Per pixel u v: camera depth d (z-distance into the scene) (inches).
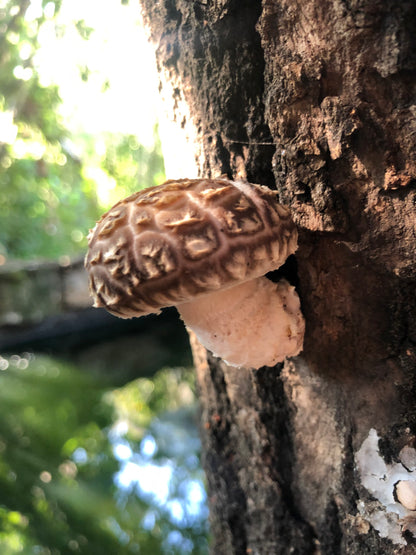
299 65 6.6
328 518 8.6
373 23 5.9
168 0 7.8
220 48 7.4
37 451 15.5
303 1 6.3
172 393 26.1
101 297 6.5
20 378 16.6
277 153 7.3
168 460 20.8
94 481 17.2
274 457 9.3
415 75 6.0
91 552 15.2
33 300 21.9
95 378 18.3
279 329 7.3
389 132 6.3
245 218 6.0
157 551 16.7
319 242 7.3
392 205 6.6
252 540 10.1
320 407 8.3
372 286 7.2
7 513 16.4
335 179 6.9
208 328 7.3
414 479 7.3
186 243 5.8
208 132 8.2
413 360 7.2
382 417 7.6
